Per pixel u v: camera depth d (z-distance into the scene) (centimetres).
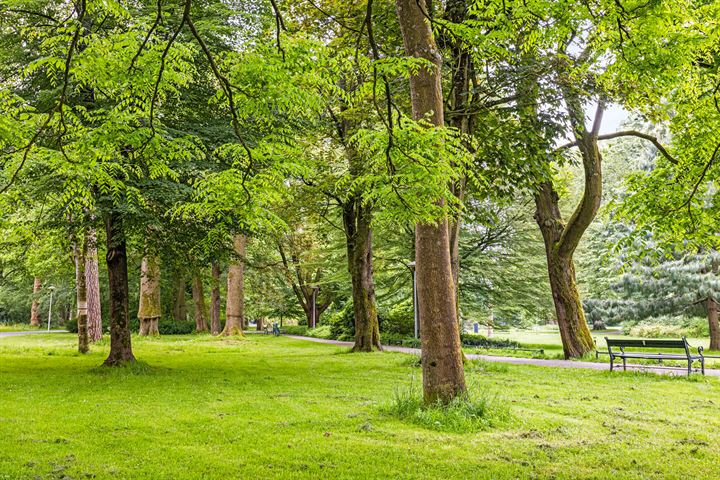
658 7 591
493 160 1605
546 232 2092
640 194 903
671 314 3062
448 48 1338
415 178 509
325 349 2600
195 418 853
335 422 822
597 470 598
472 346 2969
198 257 1574
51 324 6656
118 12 502
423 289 898
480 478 571
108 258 1593
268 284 4619
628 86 1116
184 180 1406
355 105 1305
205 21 1314
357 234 2373
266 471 591
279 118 1220
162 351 2378
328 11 1559
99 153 542
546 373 1486
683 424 823
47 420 840
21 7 1180
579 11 614
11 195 734
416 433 755
